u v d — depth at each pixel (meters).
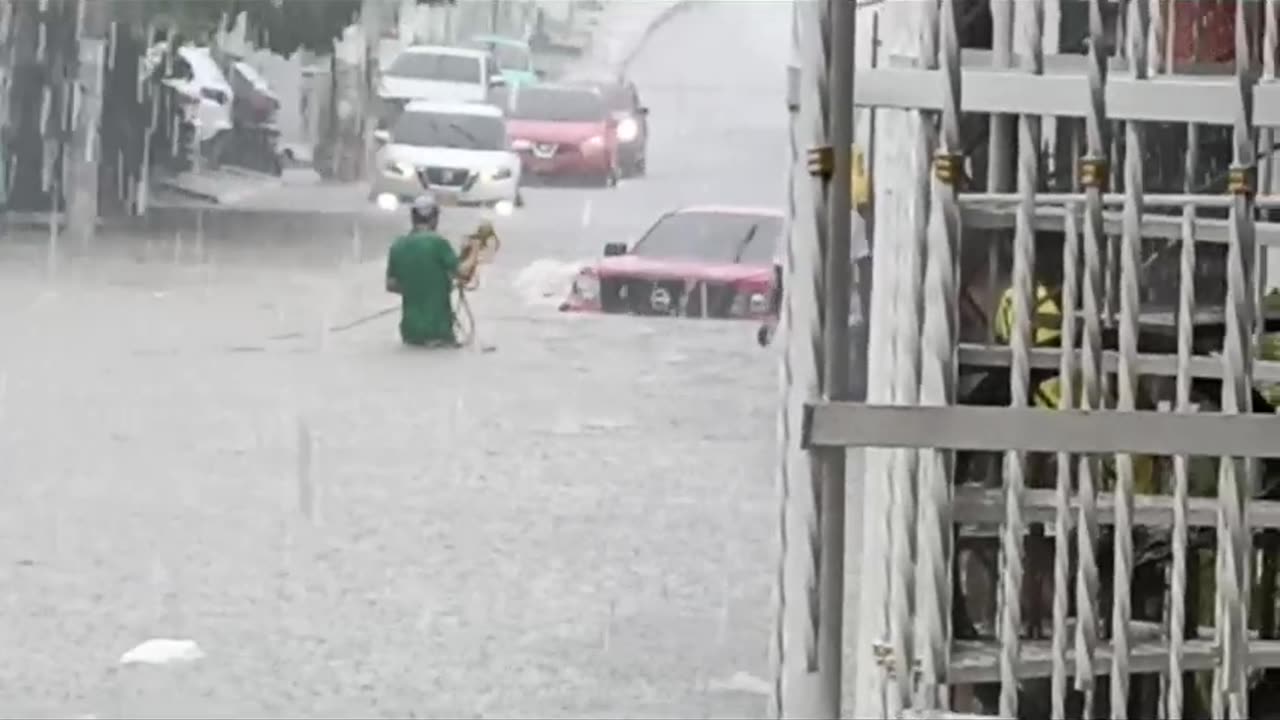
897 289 8.06
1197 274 9.58
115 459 26.44
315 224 53.47
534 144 53.06
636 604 19.89
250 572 20.81
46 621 18.48
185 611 19.20
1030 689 8.62
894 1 9.24
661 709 16.30
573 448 28.28
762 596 20.50
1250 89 5.63
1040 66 6.54
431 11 61.03
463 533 22.61
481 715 16.16
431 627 18.83
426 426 29.67
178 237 51.59
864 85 7.05
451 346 37.75
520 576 20.75
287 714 16.09
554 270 44.22
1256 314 8.61
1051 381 8.26
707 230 42.53
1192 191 9.05
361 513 23.67
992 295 8.82
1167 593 8.16
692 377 34.38
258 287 44.34
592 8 63.94
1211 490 8.46
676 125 58.75
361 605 19.64
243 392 32.12
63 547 21.36
